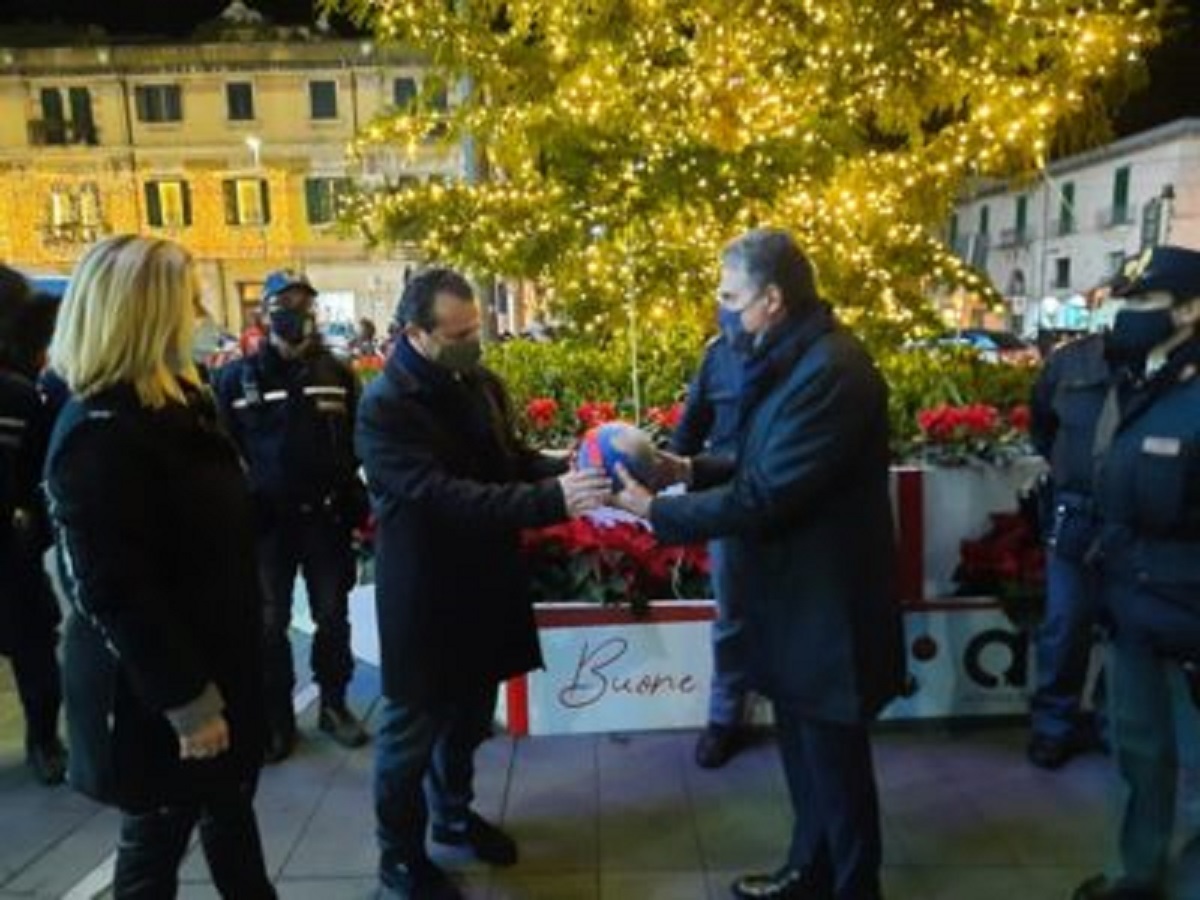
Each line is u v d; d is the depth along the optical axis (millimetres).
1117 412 2359
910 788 3250
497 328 12258
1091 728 3549
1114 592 2414
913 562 3900
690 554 3734
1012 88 7000
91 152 30641
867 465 2219
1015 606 3645
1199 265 2189
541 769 3445
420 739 2586
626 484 2371
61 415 1906
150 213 31219
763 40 7137
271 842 3018
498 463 2670
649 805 3188
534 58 7668
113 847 3035
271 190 31297
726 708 3436
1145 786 2469
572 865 2867
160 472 1888
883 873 2785
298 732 3771
